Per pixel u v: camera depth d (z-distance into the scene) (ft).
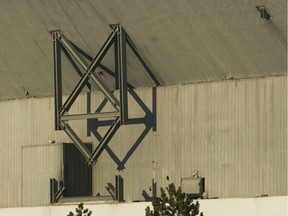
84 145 290.15
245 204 249.34
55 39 286.87
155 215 233.35
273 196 252.42
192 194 276.00
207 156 275.59
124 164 288.10
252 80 269.23
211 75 274.16
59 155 293.84
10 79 303.68
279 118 265.54
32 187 297.94
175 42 271.69
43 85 299.99
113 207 273.33
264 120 267.59
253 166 268.82
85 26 280.92
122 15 273.75
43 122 302.86
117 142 289.53
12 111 308.40
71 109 295.89
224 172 272.92
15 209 289.74
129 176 287.28
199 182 275.39
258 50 263.49
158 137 283.38
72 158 294.05
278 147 265.54
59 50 287.48
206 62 271.90
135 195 286.05
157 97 283.59
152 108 284.20
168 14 266.98
